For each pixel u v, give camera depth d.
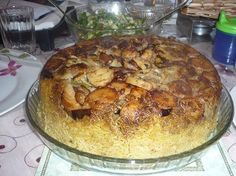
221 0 0.56
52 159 0.31
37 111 0.33
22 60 0.47
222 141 0.33
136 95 0.28
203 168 0.30
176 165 0.28
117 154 0.28
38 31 0.53
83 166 0.29
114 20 0.53
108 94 0.28
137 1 0.62
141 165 0.27
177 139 0.28
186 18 0.59
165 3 0.61
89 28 0.48
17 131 0.35
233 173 0.30
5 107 0.37
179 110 0.28
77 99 0.29
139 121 0.27
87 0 0.68
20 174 0.30
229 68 0.49
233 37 0.49
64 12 0.53
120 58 0.33
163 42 0.37
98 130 0.28
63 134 0.30
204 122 0.29
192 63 0.33
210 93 0.30
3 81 0.42
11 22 0.54
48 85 0.31
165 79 0.30
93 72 0.30
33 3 0.63
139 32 0.48
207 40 0.59
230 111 0.31
